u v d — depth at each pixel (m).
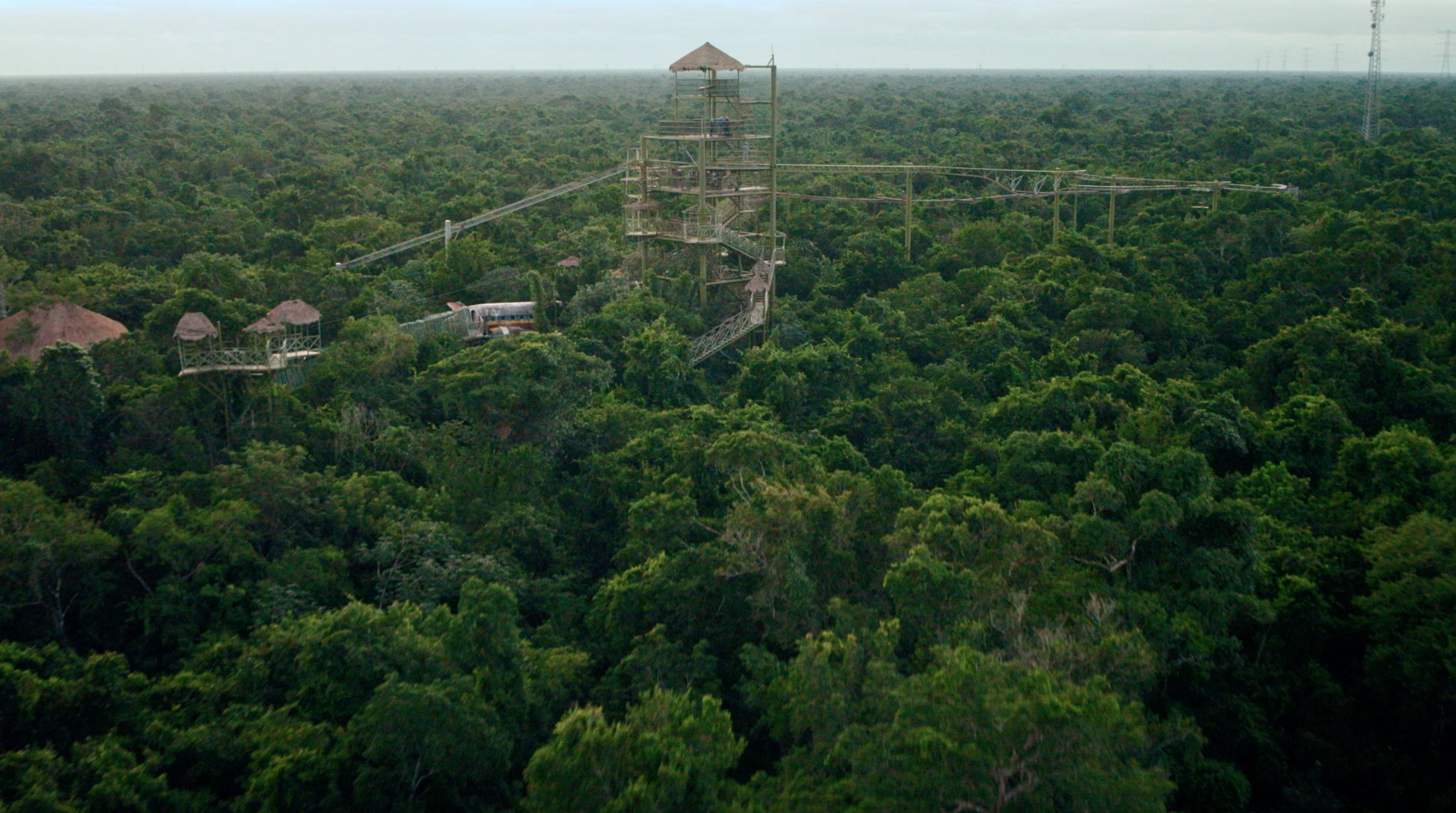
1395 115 191.38
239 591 35.38
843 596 32.28
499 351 49.06
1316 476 48.34
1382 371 56.16
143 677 31.05
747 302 69.69
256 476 39.34
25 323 55.03
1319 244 82.75
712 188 71.19
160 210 94.44
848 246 87.56
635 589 34.03
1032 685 22.03
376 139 161.00
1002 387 60.62
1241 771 31.36
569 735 23.09
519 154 140.50
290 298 68.12
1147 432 45.47
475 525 42.47
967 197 108.94
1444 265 72.44
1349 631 35.38
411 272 77.50
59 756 27.98
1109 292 67.12
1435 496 40.59
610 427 50.66
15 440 46.47
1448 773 31.11
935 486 47.72
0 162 107.81
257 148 136.12
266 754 26.88
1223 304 73.69
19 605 33.31
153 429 45.09
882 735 22.48
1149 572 33.09
